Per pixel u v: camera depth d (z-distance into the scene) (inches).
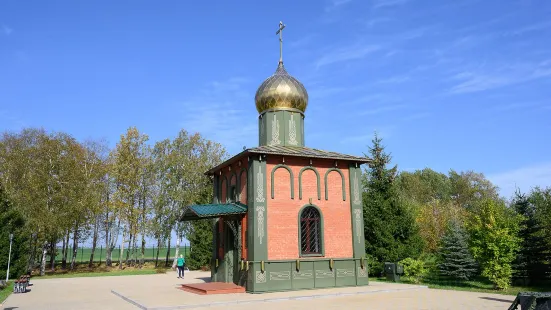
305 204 833.5
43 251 1577.3
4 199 1192.2
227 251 899.4
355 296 722.2
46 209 1482.5
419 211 1573.6
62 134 1656.0
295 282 784.3
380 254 1123.3
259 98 1002.7
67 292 897.5
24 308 649.6
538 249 834.2
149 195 1813.5
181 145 1867.6
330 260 824.3
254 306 622.2
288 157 840.3
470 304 609.6
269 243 783.7
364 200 1203.2
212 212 787.4
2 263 1108.5
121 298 766.5
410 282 949.2
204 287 797.9
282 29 1071.0
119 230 1918.1
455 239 954.7
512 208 1019.9
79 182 1594.5
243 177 858.1
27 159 1530.5
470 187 2726.4
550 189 1337.4
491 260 785.6
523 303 412.5
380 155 1241.4
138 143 1809.8
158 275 1417.3
